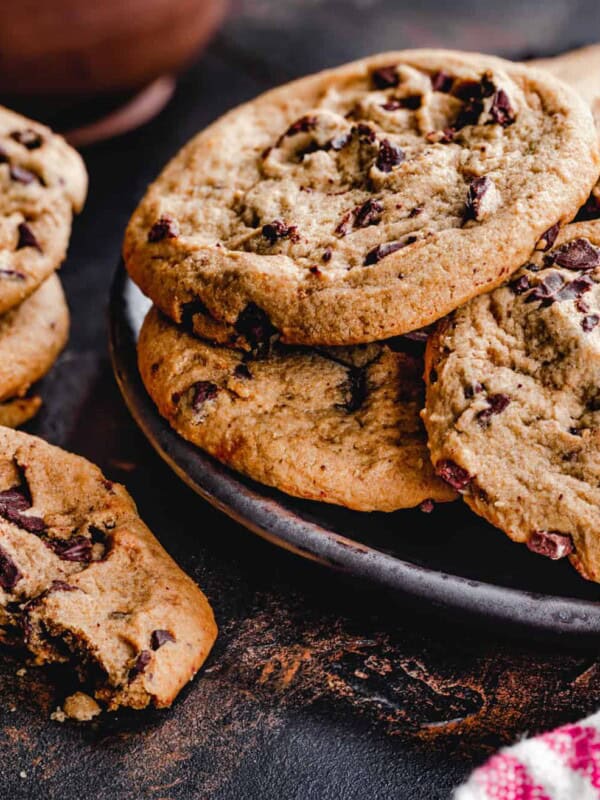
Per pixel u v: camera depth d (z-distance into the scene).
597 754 0.29
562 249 0.31
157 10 0.40
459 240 0.31
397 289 0.31
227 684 0.31
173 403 0.32
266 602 0.32
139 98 0.45
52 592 0.30
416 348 0.32
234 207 0.33
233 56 0.48
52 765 0.30
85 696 0.30
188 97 0.46
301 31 0.49
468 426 0.30
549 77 0.33
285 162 0.34
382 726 0.30
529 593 0.30
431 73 0.34
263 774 0.30
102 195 0.42
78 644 0.30
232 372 0.32
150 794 0.29
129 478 0.34
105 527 0.32
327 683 0.31
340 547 0.31
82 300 0.39
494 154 0.32
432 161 0.32
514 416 0.30
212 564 0.32
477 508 0.30
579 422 0.30
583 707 0.30
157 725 0.30
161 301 0.32
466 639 0.31
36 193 0.34
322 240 0.32
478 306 0.31
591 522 0.29
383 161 0.32
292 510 0.31
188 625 0.30
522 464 0.30
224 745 0.30
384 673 0.31
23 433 0.33
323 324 0.31
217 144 0.34
